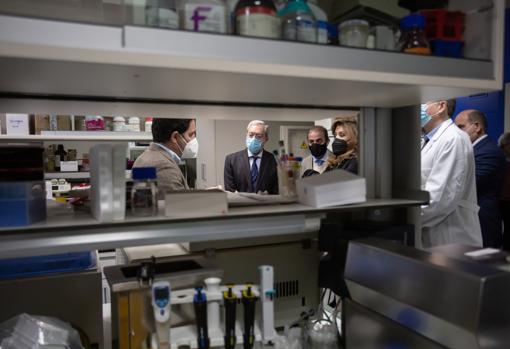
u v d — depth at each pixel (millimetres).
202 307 820
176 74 720
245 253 1092
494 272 647
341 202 1009
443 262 713
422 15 899
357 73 771
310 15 807
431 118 2059
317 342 1033
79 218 857
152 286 822
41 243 754
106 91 952
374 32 894
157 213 907
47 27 576
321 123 3027
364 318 891
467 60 881
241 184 2959
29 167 774
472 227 1993
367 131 1269
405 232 1151
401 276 764
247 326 857
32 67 661
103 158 801
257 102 1180
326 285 1110
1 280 933
